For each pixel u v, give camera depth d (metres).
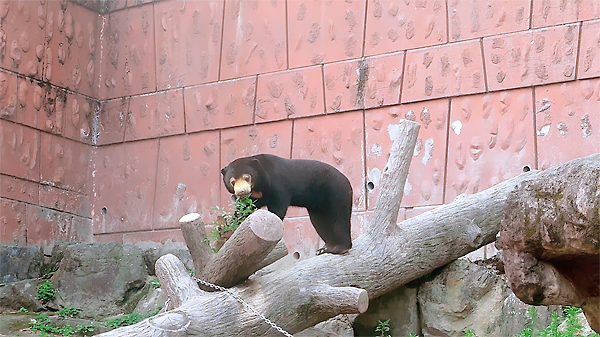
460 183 10.55
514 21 10.40
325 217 7.80
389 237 7.91
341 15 11.70
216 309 6.22
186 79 13.04
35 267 11.75
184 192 12.80
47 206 12.88
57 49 13.21
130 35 13.68
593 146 9.73
